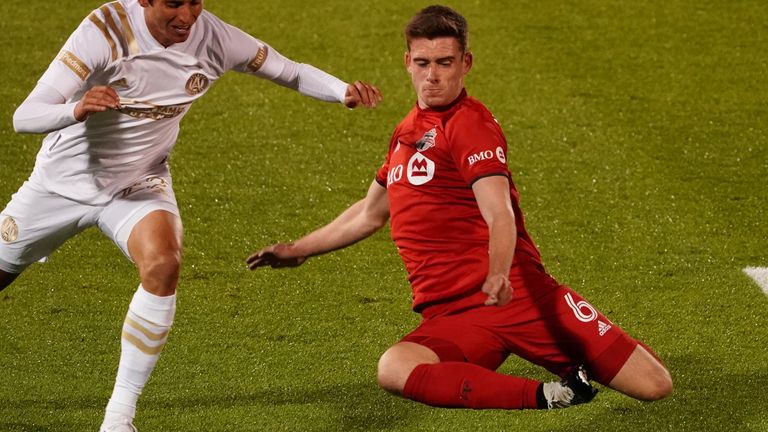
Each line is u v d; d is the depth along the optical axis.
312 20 31.97
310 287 18.84
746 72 28.80
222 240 20.69
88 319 17.73
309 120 26.16
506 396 12.19
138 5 13.67
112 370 16.14
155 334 13.76
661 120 26.12
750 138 25.11
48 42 30.09
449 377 12.26
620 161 24.06
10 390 15.47
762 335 17.05
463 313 13.01
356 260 19.83
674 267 19.52
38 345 16.84
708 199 22.23
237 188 22.86
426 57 12.66
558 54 29.88
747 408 14.85
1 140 24.69
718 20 31.94
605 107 26.86
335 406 15.06
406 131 13.08
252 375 15.95
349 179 23.39
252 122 26.03
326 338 17.11
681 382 15.59
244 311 17.98
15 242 15.07
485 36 30.91
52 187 14.64
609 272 19.41
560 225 21.25
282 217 21.69
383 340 17.05
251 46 14.48
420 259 13.12
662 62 29.42
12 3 32.44
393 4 33.03
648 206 21.97
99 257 19.94
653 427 14.41
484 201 12.17
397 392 12.54
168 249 13.82
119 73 13.66
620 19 32.03
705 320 17.59
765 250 20.11
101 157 14.41
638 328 17.41
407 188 13.05
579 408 14.88
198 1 13.49
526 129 25.73
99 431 14.20
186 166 23.78
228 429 14.45
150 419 14.68
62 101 13.34
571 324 12.89
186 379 15.81
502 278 11.52
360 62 29.44
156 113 14.15
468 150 12.45
